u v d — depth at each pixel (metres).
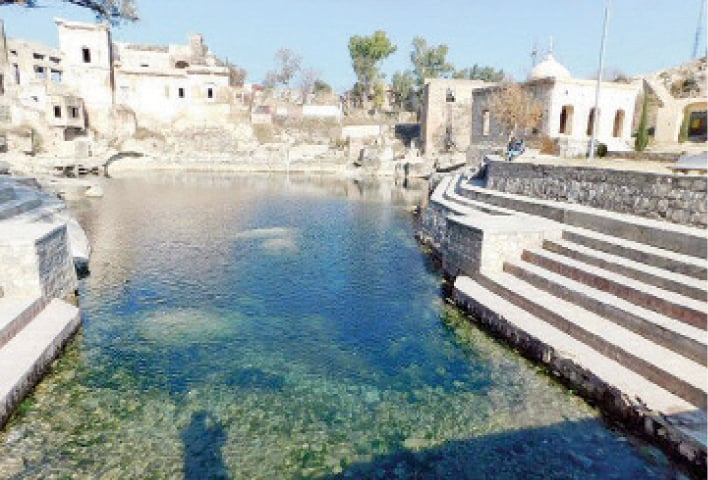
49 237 11.64
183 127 64.81
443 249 18.50
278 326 12.42
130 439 7.80
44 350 9.41
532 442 7.87
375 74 84.38
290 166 61.78
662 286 10.30
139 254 19.14
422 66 85.88
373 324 12.62
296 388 9.47
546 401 8.90
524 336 10.50
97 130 59.81
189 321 12.54
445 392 9.34
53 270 11.92
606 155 26.58
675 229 12.33
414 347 11.28
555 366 9.58
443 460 7.49
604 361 9.02
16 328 9.80
